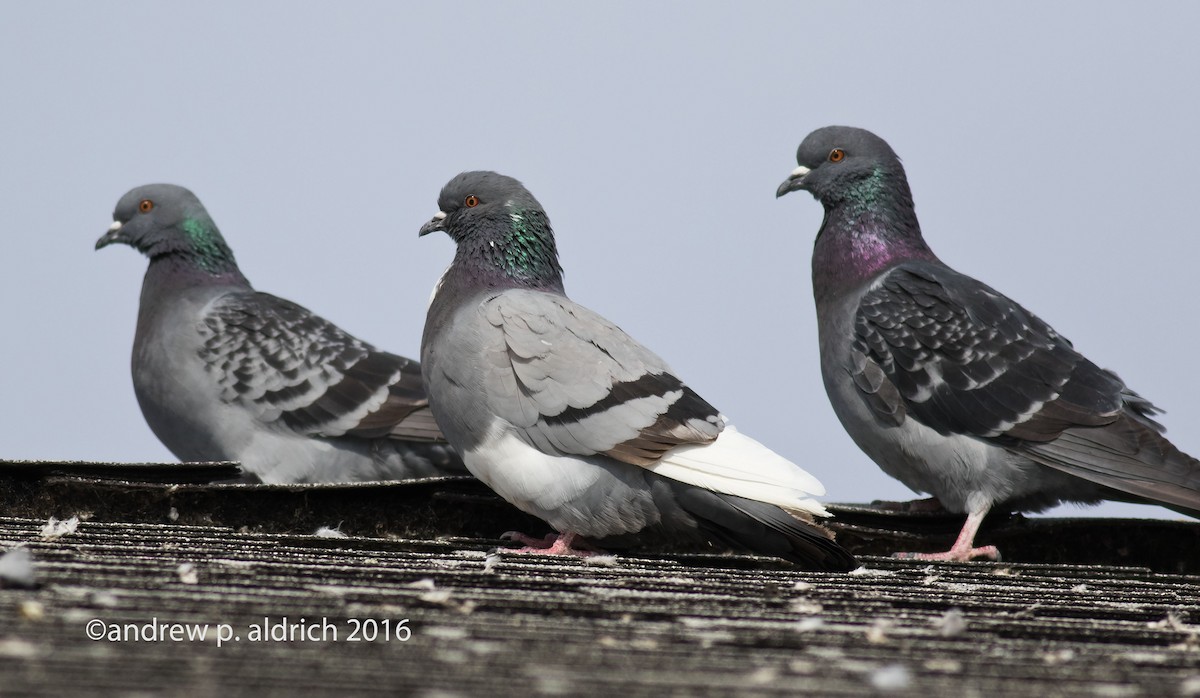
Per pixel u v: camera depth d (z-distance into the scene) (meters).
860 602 7.79
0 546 8.15
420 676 5.16
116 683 4.74
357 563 8.32
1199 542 13.01
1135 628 7.29
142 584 6.93
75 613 6.02
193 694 4.64
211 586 7.00
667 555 10.66
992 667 5.88
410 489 12.06
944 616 7.36
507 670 5.35
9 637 5.46
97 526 9.48
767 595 7.94
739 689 5.18
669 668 5.56
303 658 5.42
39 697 4.46
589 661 5.63
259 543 9.15
